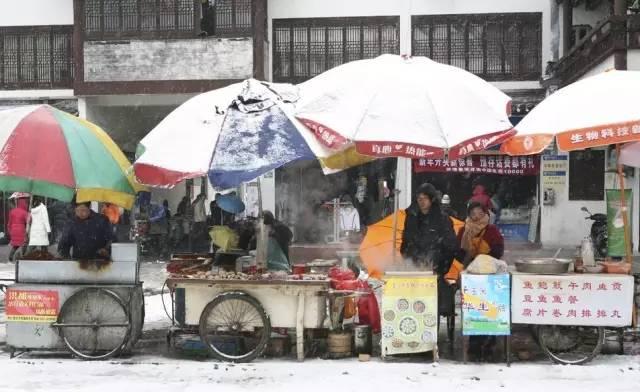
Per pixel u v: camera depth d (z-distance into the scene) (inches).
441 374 250.7
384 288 269.1
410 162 685.3
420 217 295.6
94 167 280.2
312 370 256.4
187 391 230.8
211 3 669.9
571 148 256.2
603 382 239.1
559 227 650.2
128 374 254.1
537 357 280.1
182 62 662.5
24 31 711.1
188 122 278.2
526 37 677.3
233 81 659.4
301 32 698.2
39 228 555.2
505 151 274.8
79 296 277.6
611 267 264.8
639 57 490.3
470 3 679.7
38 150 270.2
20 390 232.7
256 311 272.5
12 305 279.0
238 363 269.0
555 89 645.3
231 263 309.1
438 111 257.4
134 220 671.1
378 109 259.0
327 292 270.7
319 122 263.9
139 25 665.6
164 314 382.3
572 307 260.2
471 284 263.1
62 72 709.3
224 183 259.3
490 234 290.5
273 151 260.8
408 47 686.5
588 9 669.3
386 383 238.7
